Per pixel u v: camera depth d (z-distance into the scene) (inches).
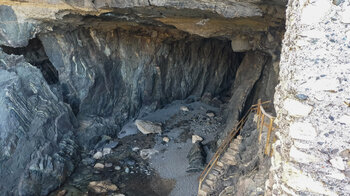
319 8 122.1
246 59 668.1
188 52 789.2
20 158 453.1
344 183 129.4
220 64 855.1
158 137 639.1
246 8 331.0
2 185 420.8
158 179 506.6
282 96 150.3
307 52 127.7
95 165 534.0
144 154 571.8
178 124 697.0
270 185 165.0
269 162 266.1
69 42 560.4
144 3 344.2
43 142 494.0
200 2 334.0
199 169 509.0
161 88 756.6
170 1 334.0
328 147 129.9
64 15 412.8
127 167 531.2
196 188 469.7
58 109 550.0
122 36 639.8
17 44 447.2
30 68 541.0
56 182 467.8
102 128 619.8
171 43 732.0
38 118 501.7
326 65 125.1
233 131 509.4
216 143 572.4
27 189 434.6
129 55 673.6
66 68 590.2
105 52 627.5
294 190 139.3
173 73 779.4
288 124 141.1
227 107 666.2
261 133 318.7
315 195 135.3
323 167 132.0
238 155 381.1
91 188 468.8
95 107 638.5
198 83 847.1
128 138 637.9
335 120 127.0
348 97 123.4
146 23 527.2
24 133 470.9
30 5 386.3
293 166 138.6
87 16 446.9
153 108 746.8
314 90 128.5
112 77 658.2
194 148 560.7
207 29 473.1
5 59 523.8
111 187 472.4
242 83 621.0
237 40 523.2
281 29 418.0
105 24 532.4
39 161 465.1
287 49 146.3
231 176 362.9
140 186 487.5
